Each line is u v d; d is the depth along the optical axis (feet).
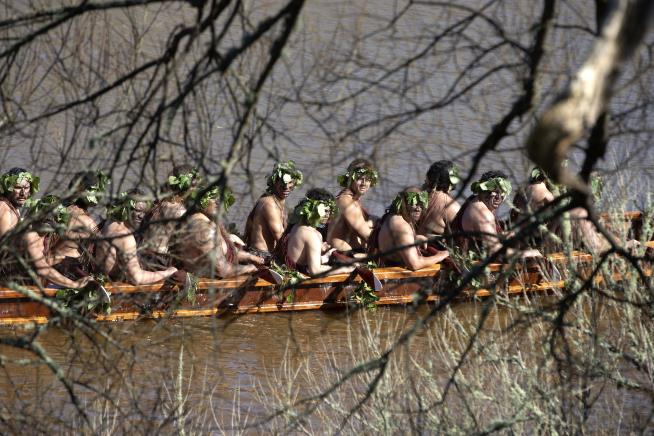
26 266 48.24
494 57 51.47
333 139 46.93
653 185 81.30
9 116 49.14
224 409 77.05
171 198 65.26
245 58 49.32
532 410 61.62
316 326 100.37
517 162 54.29
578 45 46.73
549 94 45.73
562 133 29.04
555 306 61.98
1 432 57.31
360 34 47.47
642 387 67.00
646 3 28.22
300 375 86.48
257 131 44.50
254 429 73.77
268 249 108.27
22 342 47.85
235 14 44.27
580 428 59.41
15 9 50.39
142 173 45.98
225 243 93.86
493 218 104.99
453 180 101.91
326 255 106.32
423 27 48.03
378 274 105.40
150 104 48.03
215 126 48.06
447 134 54.08
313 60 47.11
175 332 65.98
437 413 66.49
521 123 44.70
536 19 46.29
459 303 100.37
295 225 104.73
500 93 54.08
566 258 73.87
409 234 104.58
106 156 48.88
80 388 73.82
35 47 49.83
